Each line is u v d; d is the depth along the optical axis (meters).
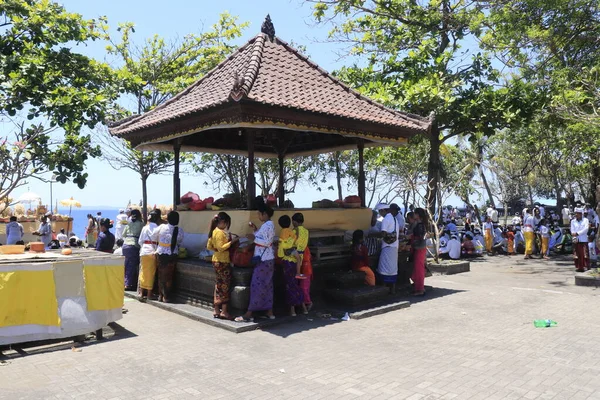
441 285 10.92
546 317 7.57
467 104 15.04
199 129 8.16
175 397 4.34
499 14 12.37
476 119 15.40
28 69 11.56
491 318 7.55
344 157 20.73
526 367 5.12
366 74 17.05
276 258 7.75
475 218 29.80
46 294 5.95
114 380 4.80
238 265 7.48
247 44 9.76
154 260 8.89
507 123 15.01
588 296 9.34
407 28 17.41
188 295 8.43
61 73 12.65
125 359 5.50
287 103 7.51
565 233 18.70
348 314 7.64
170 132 8.89
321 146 11.66
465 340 6.26
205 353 5.73
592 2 11.48
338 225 9.37
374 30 17.97
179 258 9.00
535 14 12.10
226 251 7.25
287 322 7.32
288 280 7.46
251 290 7.16
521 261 16.20
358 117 8.48
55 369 5.15
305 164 19.83
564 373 4.93
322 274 8.73
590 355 5.55
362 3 17.48
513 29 12.27
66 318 6.06
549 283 11.09
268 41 9.56
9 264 5.83
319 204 9.98
